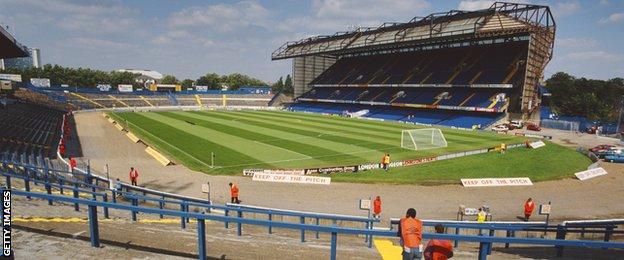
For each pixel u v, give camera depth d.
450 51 98.81
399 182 30.45
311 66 128.00
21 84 99.12
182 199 21.30
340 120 82.44
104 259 7.02
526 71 74.25
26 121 53.50
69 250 7.33
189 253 7.95
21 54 52.16
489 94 80.94
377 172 34.28
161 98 126.31
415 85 91.62
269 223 6.91
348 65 122.81
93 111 97.31
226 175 32.41
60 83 151.62
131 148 44.94
